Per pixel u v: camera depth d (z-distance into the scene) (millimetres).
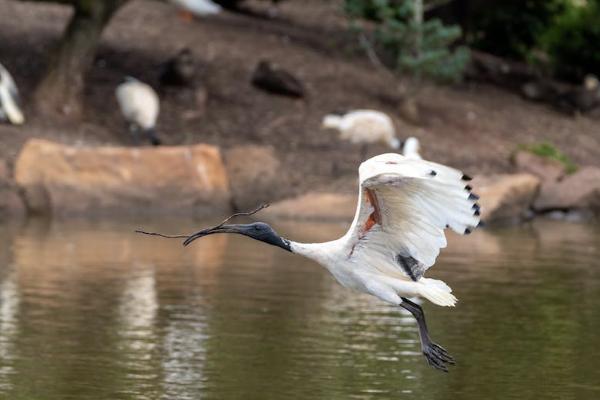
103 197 19062
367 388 8977
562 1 30500
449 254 15992
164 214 19375
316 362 9781
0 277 13117
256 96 23812
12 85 20547
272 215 19422
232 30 27234
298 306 12133
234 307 11953
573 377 9406
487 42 30828
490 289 13211
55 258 14508
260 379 9180
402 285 7141
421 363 9820
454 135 24016
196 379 9164
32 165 18875
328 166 21156
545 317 11719
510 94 27875
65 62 21438
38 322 11016
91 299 12133
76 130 21047
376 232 7035
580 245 17125
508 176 20875
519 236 18219
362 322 11438
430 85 26547
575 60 30312
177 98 23266
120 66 24172
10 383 8953
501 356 10102
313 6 31547
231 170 20172
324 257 7230
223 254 15602
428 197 6664
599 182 21375
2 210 18453
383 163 6602
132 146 20875
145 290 12703
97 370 9375
